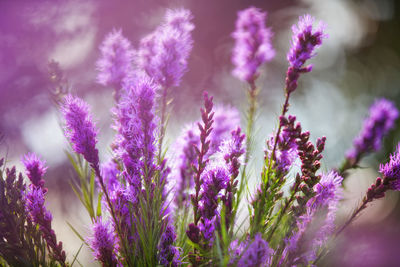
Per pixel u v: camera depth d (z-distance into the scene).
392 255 0.80
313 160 0.81
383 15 4.00
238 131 0.84
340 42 3.82
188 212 0.87
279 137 0.82
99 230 0.81
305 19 0.82
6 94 2.33
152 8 2.56
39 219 0.82
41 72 2.42
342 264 0.81
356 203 0.83
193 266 0.80
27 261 0.81
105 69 0.89
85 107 0.81
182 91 2.46
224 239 0.78
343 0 3.60
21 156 0.84
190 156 0.88
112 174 0.86
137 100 0.81
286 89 0.82
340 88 3.97
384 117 0.87
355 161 0.87
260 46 0.92
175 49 0.87
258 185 0.83
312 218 0.79
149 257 0.80
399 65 4.15
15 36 2.39
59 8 2.44
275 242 0.82
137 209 0.81
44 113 2.34
